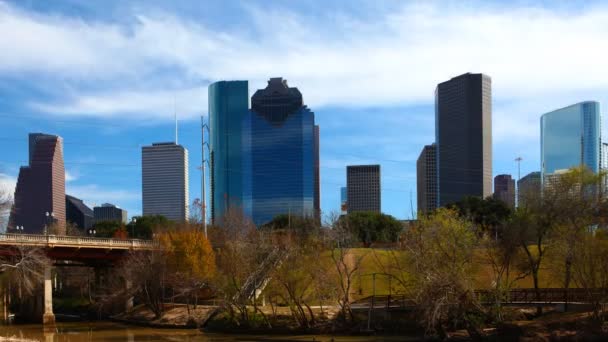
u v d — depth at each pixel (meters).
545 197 74.88
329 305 82.25
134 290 96.19
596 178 73.38
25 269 78.56
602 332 58.75
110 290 105.50
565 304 67.19
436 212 89.81
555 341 58.62
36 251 85.50
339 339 68.12
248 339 70.94
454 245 64.75
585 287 61.69
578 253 62.78
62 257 101.06
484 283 75.44
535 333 59.78
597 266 61.19
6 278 94.69
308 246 77.50
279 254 81.44
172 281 91.12
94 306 110.06
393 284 91.12
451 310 62.31
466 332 63.62
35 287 98.44
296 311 77.94
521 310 68.38
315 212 188.62
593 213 68.75
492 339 61.09
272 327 75.25
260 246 83.62
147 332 80.44
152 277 92.31
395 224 157.00
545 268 78.56
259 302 82.38
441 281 60.59
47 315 95.88
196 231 103.62
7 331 84.12
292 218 156.00
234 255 82.88
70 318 106.25
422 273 62.41
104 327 88.50
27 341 69.50
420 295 61.41
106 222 185.88
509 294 71.38
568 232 66.31
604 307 62.22
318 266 74.62
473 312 65.25
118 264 106.88
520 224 73.75
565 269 67.88
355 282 93.25
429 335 63.88
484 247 72.00
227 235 109.56
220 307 82.56
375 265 98.38
